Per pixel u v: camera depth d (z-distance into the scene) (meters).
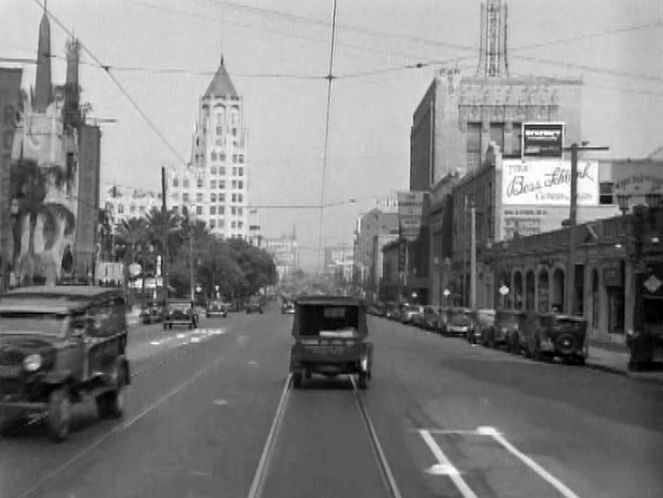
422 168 135.00
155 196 150.88
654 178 69.12
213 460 13.49
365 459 13.84
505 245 76.44
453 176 105.38
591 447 15.46
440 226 111.88
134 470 12.59
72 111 81.19
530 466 13.39
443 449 14.95
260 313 124.81
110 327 17.61
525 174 78.69
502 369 35.31
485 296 84.94
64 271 76.38
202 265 118.31
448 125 120.06
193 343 48.72
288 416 19.34
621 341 50.19
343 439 16.00
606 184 79.56
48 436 15.59
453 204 104.12
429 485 11.82
